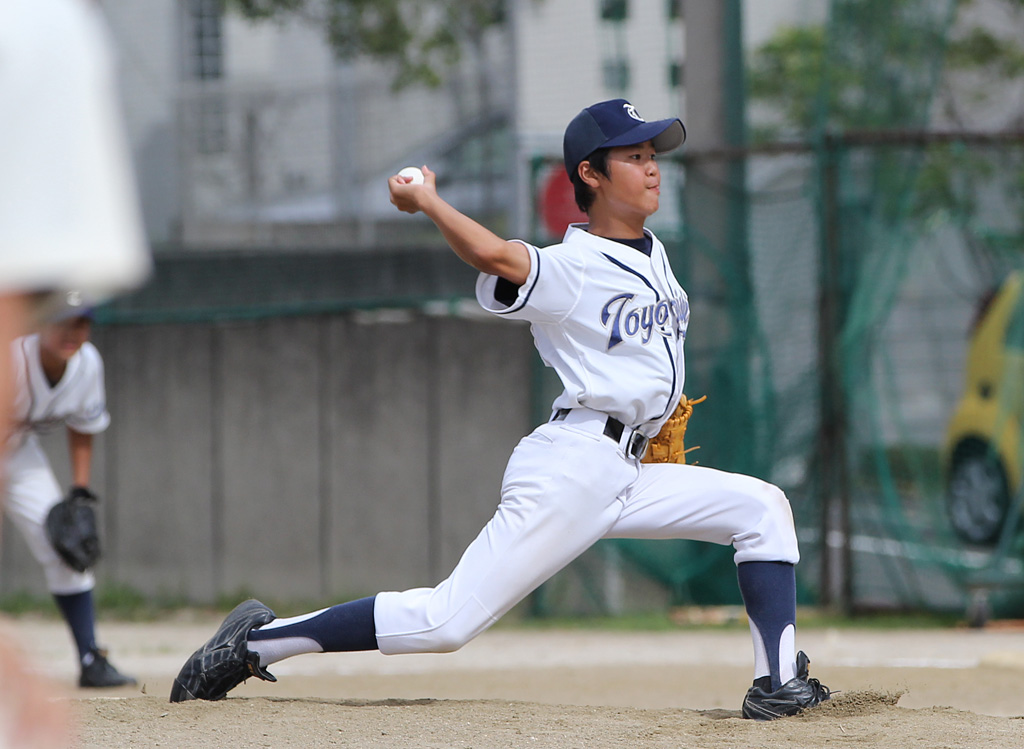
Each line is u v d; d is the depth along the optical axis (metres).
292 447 36.50
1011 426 33.56
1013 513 32.28
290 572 36.28
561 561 13.62
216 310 37.03
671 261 34.03
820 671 23.42
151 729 12.91
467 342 35.16
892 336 35.84
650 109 51.50
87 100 3.69
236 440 37.00
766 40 61.41
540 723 13.54
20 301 3.63
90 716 13.55
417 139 42.22
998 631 31.06
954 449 35.22
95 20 4.07
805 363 33.75
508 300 13.51
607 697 20.47
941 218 35.94
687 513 13.97
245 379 37.00
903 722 13.47
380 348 35.91
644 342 13.59
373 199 41.94
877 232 34.00
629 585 34.22
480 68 45.81
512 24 46.16
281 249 37.56
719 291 33.81
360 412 35.97
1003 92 47.59
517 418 34.69
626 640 30.25
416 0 46.94
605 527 13.66
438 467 35.28
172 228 43.62
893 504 33.44
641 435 13.90
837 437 33.03
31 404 20.62
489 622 13.73
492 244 13.05
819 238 33.34
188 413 37.41
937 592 34.03
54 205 3.61
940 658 26.12
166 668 25.73
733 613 33.25
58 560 21.22
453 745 12.23
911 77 37.09
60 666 26.38
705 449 33.59
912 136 32.41
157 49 48.78
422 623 13.77
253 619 14.65
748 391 33.62
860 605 32.84
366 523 35.78
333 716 13.82
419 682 22.52
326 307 36.00
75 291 3.73
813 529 33.50
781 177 36.94
